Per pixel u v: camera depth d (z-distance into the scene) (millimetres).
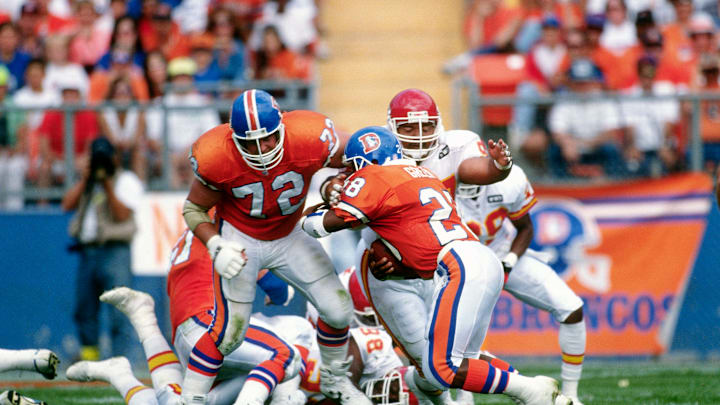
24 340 28781
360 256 16156
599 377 23938
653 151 28484
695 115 28359
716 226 28078
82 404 20344
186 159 29188
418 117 15672
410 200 14664
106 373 16516
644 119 28453
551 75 32031
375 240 15422
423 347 15586
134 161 29203
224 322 14750
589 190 28219
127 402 16062
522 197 17516
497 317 27906
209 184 14578
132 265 28266
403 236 14703
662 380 23047
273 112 14047
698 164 28391
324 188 15305
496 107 28750
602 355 27922
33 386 24156
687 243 28031
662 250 28062
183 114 29172
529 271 18125
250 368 15477
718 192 19109
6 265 28938
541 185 28391
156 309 28359
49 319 28797
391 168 14898
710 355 27844
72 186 29203
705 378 23297
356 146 15062
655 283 28016
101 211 27422
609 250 28094
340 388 16000
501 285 14680
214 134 14578
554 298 18000
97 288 27562
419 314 15797
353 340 17281
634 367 26453
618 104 28500
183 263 15773
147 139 29219
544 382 14273
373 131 15156
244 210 14867
